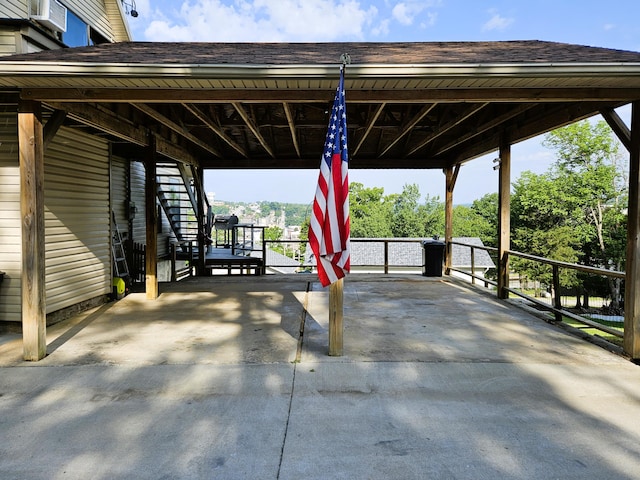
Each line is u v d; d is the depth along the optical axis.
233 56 4.14
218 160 10.08
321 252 3.79
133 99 4.00
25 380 3.49
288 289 7.86
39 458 2.39
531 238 29.16
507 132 6.66
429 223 53.44
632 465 2.32
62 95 3.93
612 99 3.93
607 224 27.25
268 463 2.34
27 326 3.93
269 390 3.29
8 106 4.77
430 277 9.56
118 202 8.18
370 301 6.78
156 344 4.45
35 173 3.94
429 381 3.46
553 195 28.12
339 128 3.68
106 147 6.75
